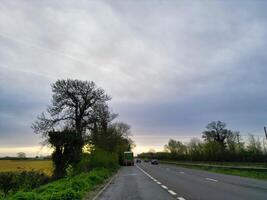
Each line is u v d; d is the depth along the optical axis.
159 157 169.12
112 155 56.78
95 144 49.81
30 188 27.03
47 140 49.00
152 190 20.17
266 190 17.98
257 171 34.38
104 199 16.42
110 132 59.97
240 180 26.45
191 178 30.53
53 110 53.72
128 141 112.75
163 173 41.97
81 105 55.44
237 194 16.30
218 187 20.50
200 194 16.84
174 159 133.75
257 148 79.19
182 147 135.62
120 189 21.94
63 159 47.34
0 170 31.09
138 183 26.80
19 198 12.59
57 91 55.22
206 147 98.06
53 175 39.31
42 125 51.94
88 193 19.73
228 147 100.88
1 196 20.80
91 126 54.22
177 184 23.95
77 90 55.28
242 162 71.69
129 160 91.62
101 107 56.16
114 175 41.69
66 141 47.91
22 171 31.03
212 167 51.31
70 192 14.94
